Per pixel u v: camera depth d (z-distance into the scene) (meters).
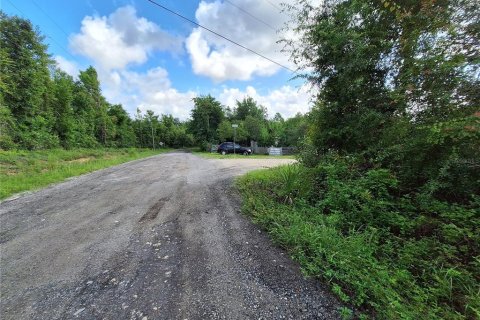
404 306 2.01
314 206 4.30
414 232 3.16
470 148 3.16
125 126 41.12
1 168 8.74
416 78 3.73
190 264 2.71
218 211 4.53
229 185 6.65
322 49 5.05
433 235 2.99
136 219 4.19
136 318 1.91
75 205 5.04
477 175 3.23
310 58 5.48
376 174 3.83
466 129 2.94
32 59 17.31
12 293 2.23
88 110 28.72
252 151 29.62
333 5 5.05
